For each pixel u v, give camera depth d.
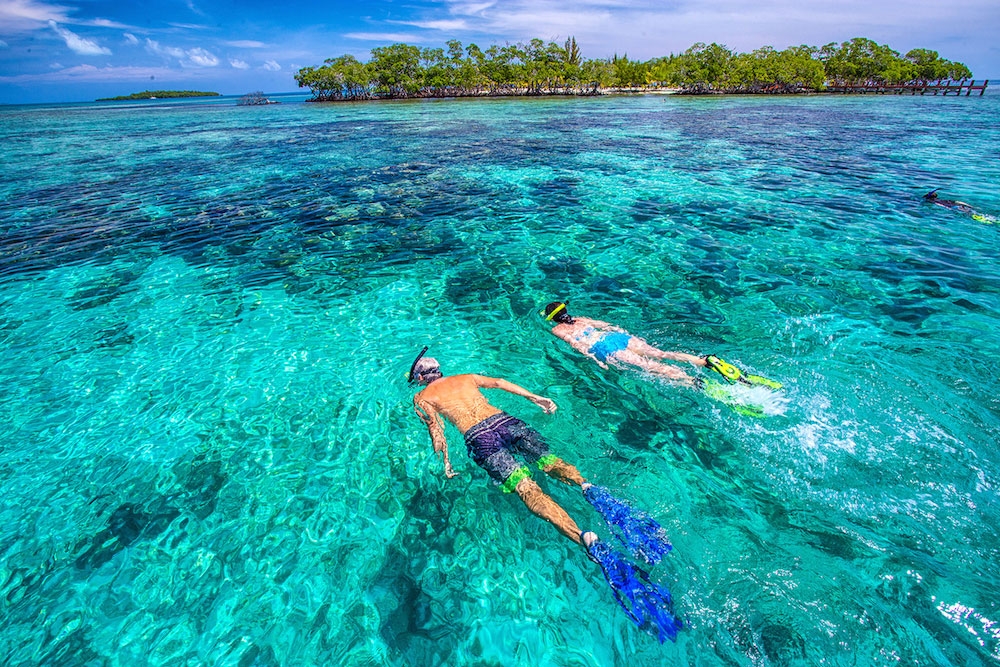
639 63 78.50
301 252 9.56
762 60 67.75
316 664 2.95
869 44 70.94
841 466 3.94
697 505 3.75
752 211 11.12
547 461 4.05
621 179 14.73
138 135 32.50
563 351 5.99
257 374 5.91
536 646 2.98
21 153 24.58
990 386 4.83
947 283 7.29
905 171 15.11
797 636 2.83
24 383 5.83
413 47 74.56
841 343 5.74
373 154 20.59
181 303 7.68
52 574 3.57
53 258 9.51
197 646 3.07
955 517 3.45
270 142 26.03
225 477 4.42
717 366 5.09
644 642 2.92
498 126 30.55
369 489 4.22
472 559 3.55
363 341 6.55
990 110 39.75
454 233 10.35
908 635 2.77
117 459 4.67
